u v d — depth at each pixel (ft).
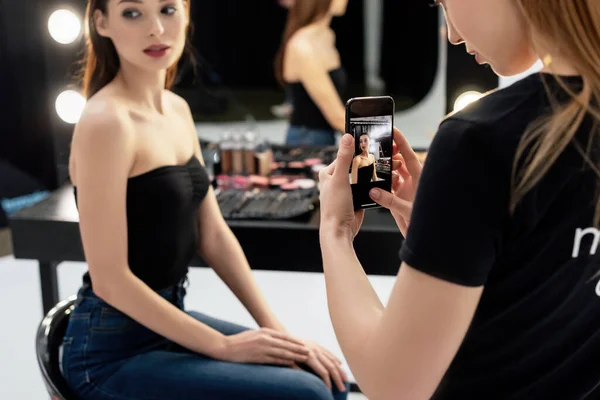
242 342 4.72
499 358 2.36
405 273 2.19
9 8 10.44
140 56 4.60
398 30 16.94
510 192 2.07
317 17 9.11
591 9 2.04
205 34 17.76
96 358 4.68
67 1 8.15
